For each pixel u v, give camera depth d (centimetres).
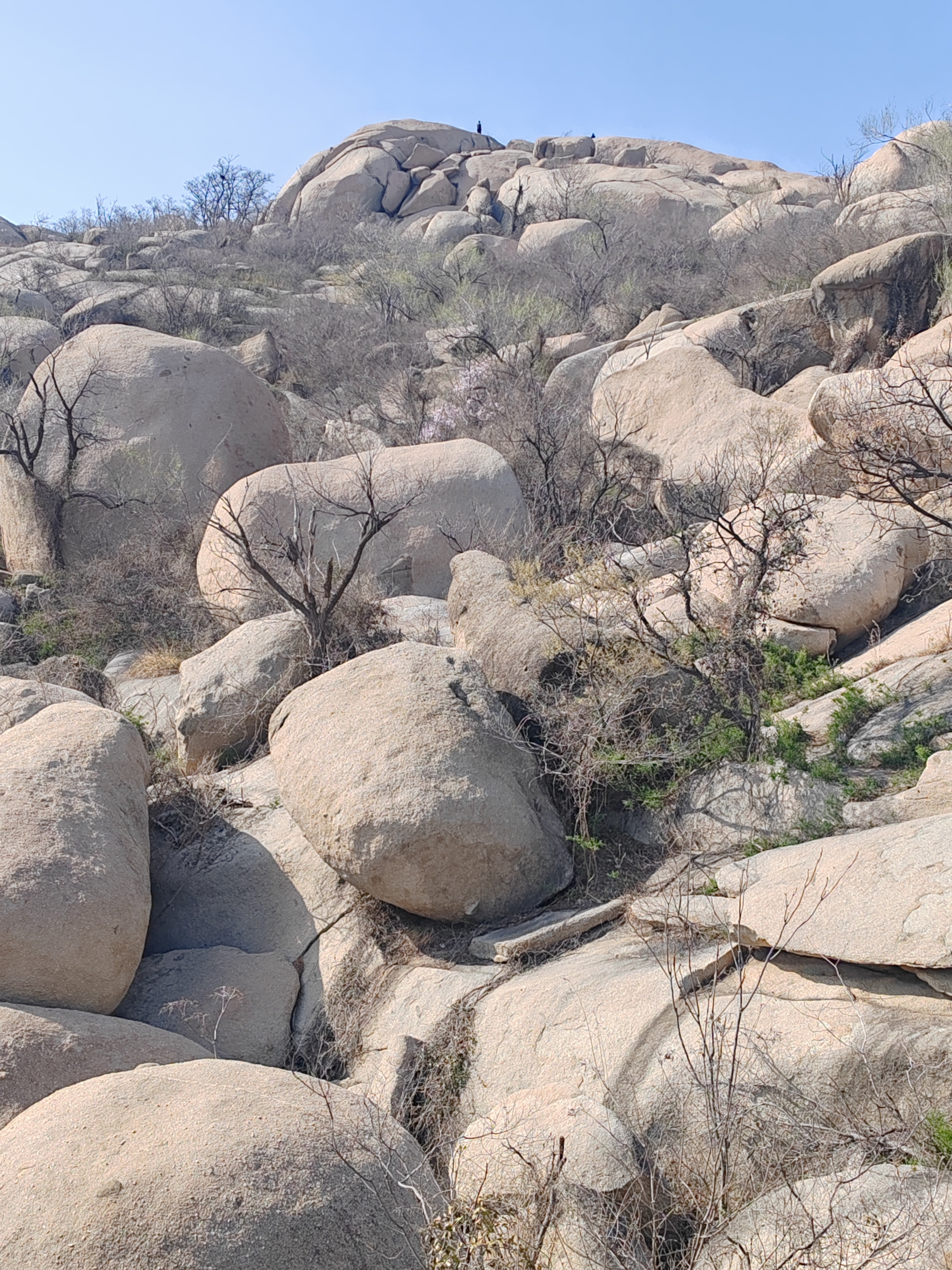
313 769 591
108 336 1403
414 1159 379
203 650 1024
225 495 1086
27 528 1352
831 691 624
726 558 739
